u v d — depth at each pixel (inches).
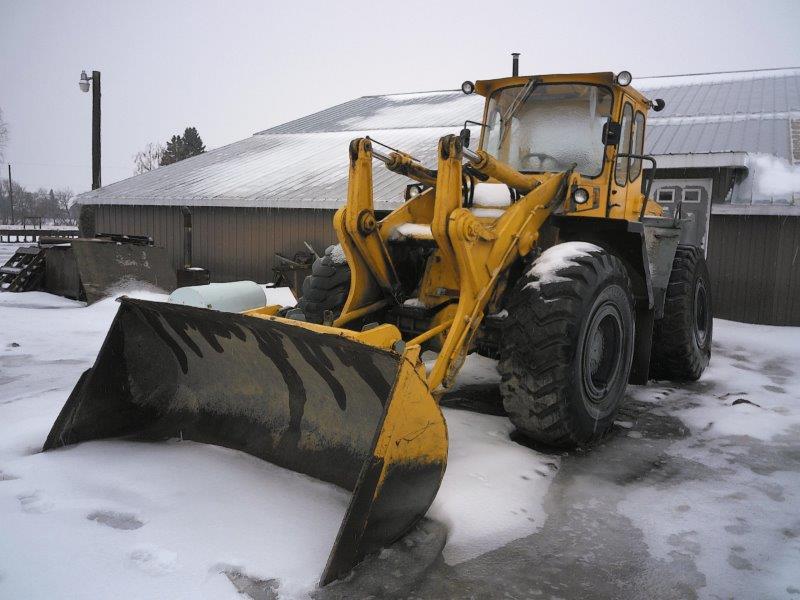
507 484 125.6
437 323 149.9
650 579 98.7
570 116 178.9
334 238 450.6
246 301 263.9
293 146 607.5
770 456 149.7
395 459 98.4
